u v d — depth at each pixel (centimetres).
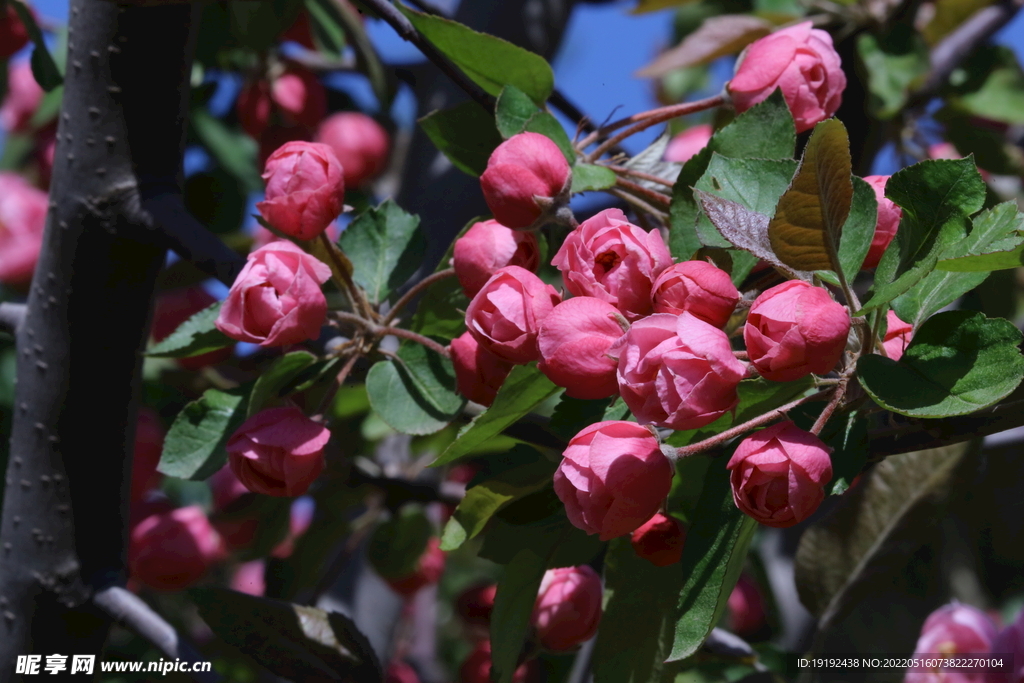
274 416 73
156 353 77
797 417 69
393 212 81
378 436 105
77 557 86
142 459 111
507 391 68
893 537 83
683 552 67
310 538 111
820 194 65
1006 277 102
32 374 85
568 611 80
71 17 82
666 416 65
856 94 108
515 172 71
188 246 81
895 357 70
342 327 78
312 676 81
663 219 75
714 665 87
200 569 104
